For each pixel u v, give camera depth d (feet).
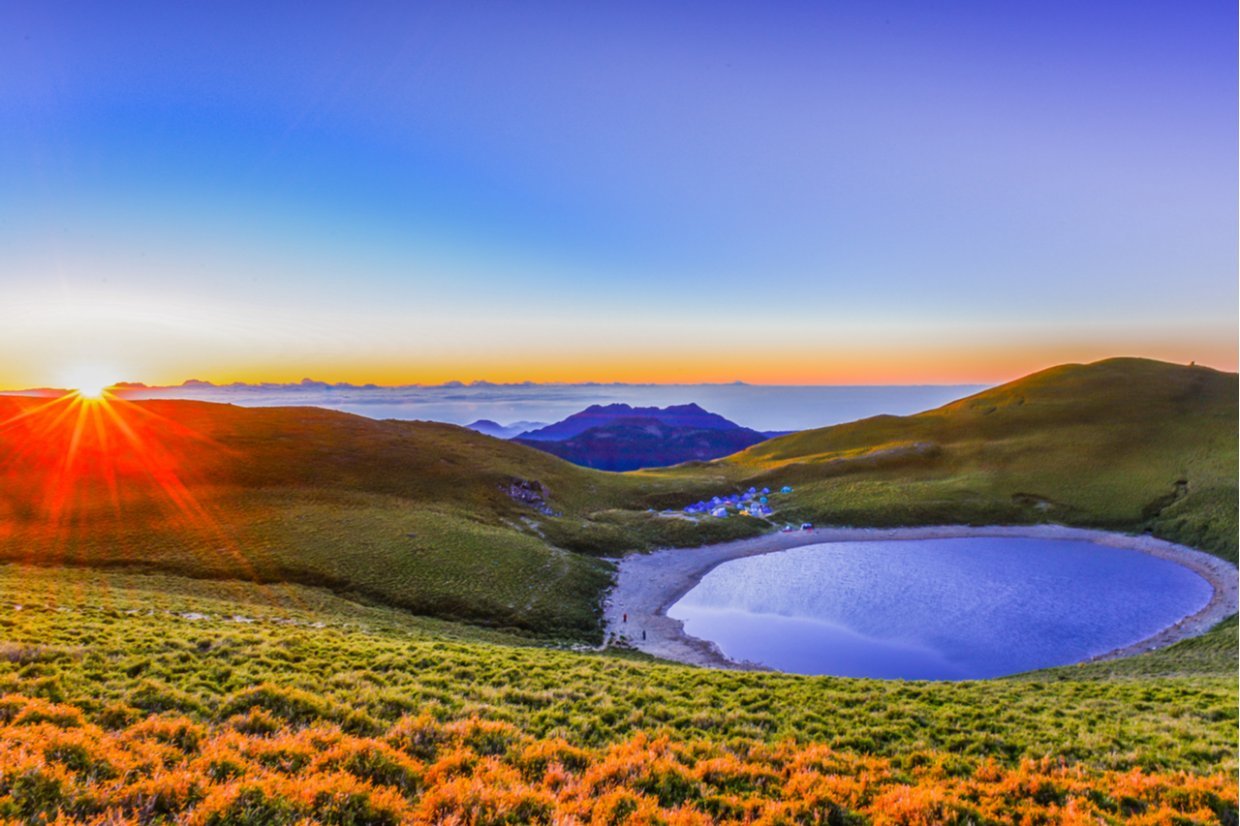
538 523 294.25
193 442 325.42
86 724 35.27
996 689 71.00
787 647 171.73
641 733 44.57
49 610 82.17
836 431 577.43
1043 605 209.77
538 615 177.88
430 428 450.71
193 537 192.85
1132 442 410.11
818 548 301.22
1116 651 167.32
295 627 94.89
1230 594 216.95
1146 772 41.73
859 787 35.40
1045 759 42.19
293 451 334.03
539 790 31.68
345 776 29.94
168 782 27.07
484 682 61.62
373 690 52.21
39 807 24.04
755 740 45.68
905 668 156.25
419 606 167.63
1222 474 335.47
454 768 33.94
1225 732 51.08
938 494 370.94
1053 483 372.99
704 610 208.23
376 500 278.67
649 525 314.55
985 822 31.81
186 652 60.18
